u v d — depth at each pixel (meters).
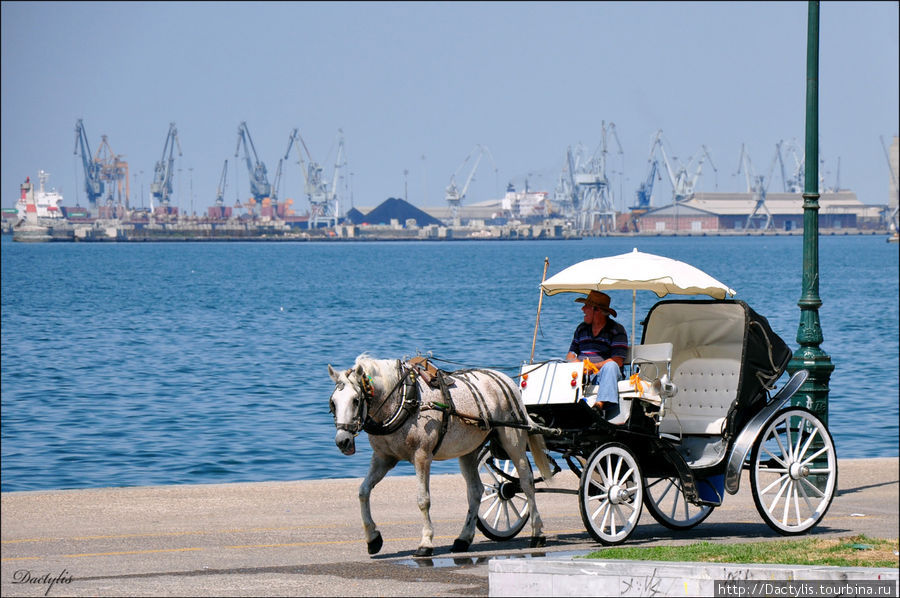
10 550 37.03
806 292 50.06
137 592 30.83
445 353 128.62
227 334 160.00
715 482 41.56
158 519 42.72
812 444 48.22
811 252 50.03
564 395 39.28
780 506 47.12
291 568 34.31
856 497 48.69
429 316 193.62
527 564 30.86
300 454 68.31
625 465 40.72
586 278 40.62
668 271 40.19
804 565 31.33
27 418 82.12
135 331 166.38
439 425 36.75
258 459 66.81
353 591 31.00
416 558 36.09
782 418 40.97
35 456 67.88
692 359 42.72
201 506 45.28
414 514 44.56
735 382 41.56
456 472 64.88
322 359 123.50
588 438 39.56
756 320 40.66
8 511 43.94
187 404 89.00
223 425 78.69
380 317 192.62
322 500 47.00
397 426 36.19
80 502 45.84
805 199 50.31
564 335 151.50
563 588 30.38
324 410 85.56
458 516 44.28
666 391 40.72
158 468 64.25
